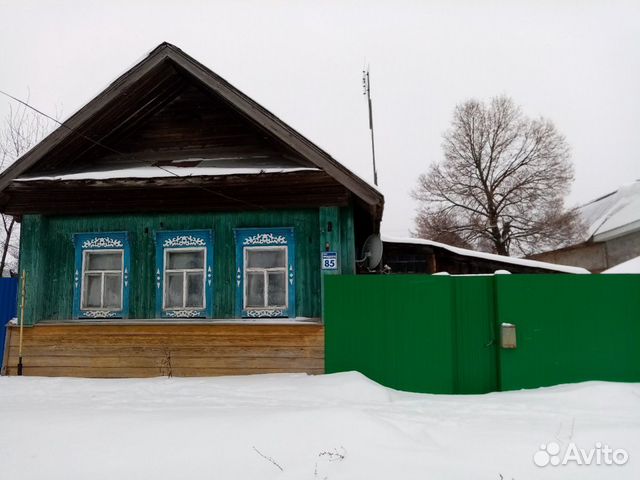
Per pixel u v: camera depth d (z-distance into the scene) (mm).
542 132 33219
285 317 8438
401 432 4785
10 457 4266
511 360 7688
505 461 4207
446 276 7973
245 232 8750
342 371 7848
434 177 35875
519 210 32188
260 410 5609
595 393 6578
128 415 5305
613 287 7758
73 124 8555
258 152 9375
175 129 9688
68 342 8625
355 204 9242
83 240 9062
